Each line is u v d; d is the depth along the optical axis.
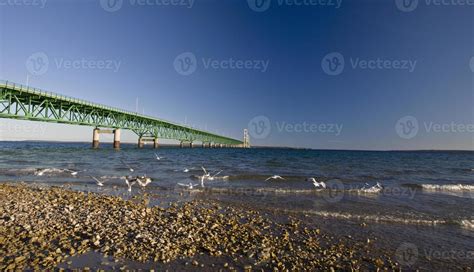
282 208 11.48
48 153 51.12
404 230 8.87
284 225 9.12
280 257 6.54
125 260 6.06
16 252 6.28
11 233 7.45
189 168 28.48
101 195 13.35
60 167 26.53
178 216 9.61
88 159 38.50
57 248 6.51
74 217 9.07
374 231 8.72
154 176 21.17
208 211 10.65
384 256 6.87
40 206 10.44
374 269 6.16
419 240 8.00
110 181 18.22
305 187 17.08
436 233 8.63
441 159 68.38
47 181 18.06
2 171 22.67
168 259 6.14
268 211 10.96
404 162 50.84
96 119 68.12
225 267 5.91
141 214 9.72
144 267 5.78
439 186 18.20
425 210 11.50
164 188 15.88
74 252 6.33
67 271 5.50
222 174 23.25
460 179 24.44
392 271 6.11
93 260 6.00
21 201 11.33
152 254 6.39
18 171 22.69
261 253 6.64
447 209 11.74
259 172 26.08
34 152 53.72
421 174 28.58
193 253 6.53
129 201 11.94
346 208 11.65
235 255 6.53
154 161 38.16
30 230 7.67
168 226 8.41
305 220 9.76
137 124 89.19
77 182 17.69
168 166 30.52
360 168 33.88
